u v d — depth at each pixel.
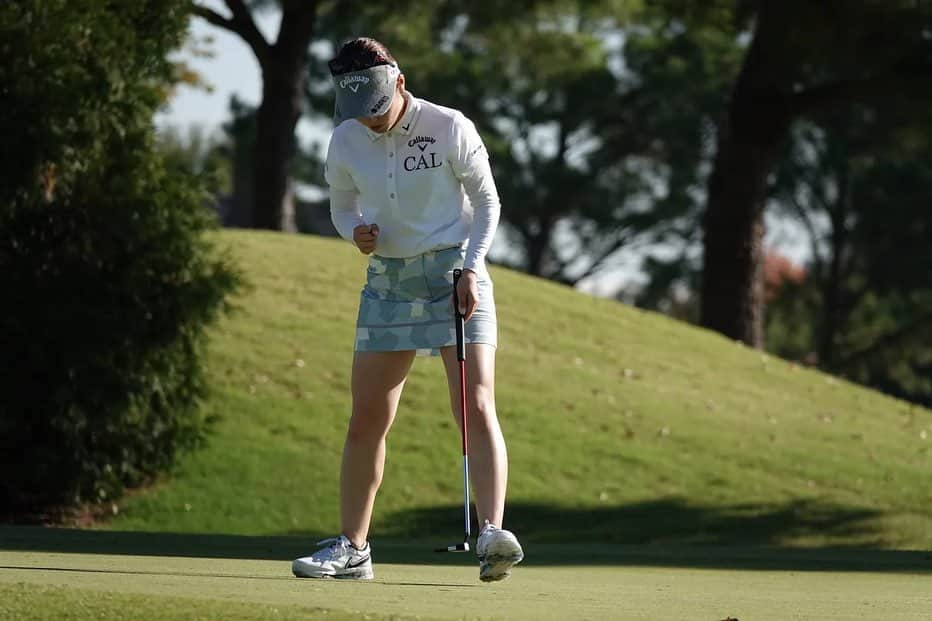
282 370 54.91
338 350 57.59
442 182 15.84
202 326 42.44
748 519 46.91
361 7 87.12
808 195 147.25
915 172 137.38
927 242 144.00
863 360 151.12
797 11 64.06
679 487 49.78
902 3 63.34
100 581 14.22
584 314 69.81
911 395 152.38
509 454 50.81
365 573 16.56
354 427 16.42
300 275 66.25
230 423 49.97
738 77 79.50
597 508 47.06
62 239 39.47
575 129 144.38
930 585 18.67
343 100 15.58
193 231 41.34
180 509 43.38
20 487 40.66
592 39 93.81
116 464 41.25
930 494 51.28
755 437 56.28
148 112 40.62
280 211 87.19
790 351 162.25
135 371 40.19
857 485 51.62
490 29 87.94
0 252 39.09
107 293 39.72
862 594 16.52
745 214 79.69
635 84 138.75
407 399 54.16
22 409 39.25
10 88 37.62
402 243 15.91
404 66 100.19
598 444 52.81
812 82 82.62
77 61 38.78
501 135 143.38
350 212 16.59
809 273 153.88
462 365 15.43
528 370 59.88
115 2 40.44
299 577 16.16
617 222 147.75
